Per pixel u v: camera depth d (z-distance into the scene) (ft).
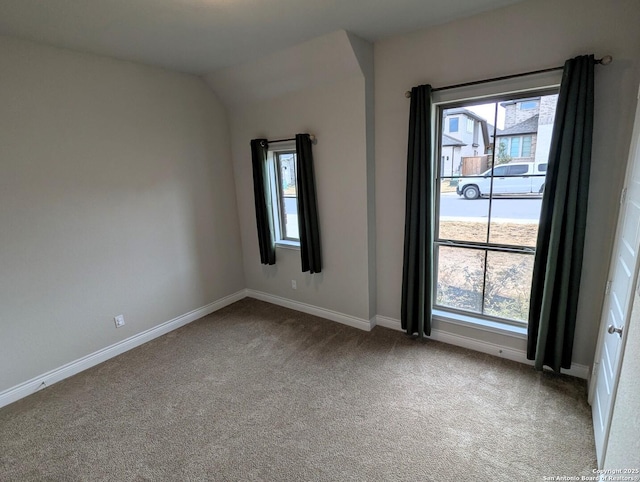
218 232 13.00
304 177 10.66
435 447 6.23
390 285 10.67
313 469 5.90
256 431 6.84
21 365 8.34
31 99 8.07
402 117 9.23
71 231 9.02
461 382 8.04
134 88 10.01
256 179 12.05
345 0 6.81
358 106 9.42
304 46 9.02
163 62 10.07
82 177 9.12
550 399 7.29
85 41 8.22
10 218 7.97
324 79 9.77
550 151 7.04
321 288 11.89
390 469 5.82
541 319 7.69
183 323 12.00
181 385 8.48
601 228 7.06
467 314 9.59
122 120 9.81
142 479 5.86
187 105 11.46
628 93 6.40
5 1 6.21
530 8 7.09
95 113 9.23
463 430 6.59
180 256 11.73
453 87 8.18
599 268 7.22
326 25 7.99
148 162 10.55
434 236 9.71
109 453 6.45
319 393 7.91
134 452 6.45
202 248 12.44
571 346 7.69
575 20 6.69
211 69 10.96
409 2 7.00
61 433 7.02
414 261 9.40
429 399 7.52
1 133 7.70
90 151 9.21
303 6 6.98
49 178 8.52
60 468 6.16
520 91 7.56
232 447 6.46
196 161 11.93
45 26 7.30
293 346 10.13
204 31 7.99
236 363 9.35
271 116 11.46
